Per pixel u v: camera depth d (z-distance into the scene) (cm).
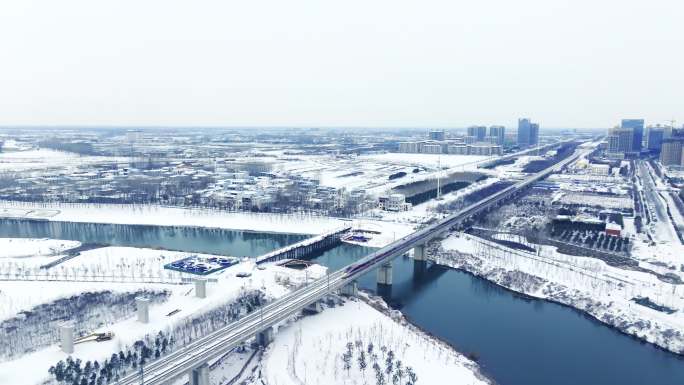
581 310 18675
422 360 14050
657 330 16375
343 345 14538
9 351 13962
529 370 14325
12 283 19412
